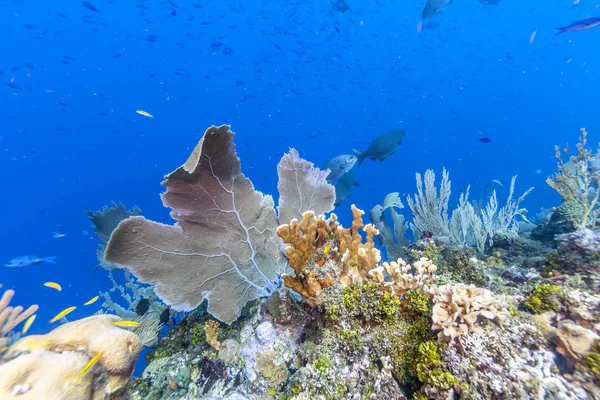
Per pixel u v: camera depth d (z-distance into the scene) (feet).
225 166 2.66
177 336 3.19
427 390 1.68
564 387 1.48
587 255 2.53
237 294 2.85
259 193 2.97
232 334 2.85
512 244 3.92
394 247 4.40
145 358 3.19
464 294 1.88
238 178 2.80
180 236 2.61
